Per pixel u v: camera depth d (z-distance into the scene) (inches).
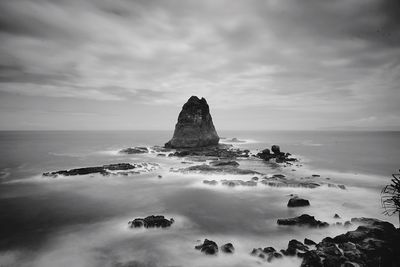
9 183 1077.1
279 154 1879.9
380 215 683.4
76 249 506.9
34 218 684.7
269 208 749.9
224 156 1862.7
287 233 570.3
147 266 438.9
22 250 505.0
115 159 1852.9
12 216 698.8
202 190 957.2
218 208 755.4
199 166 1338.6
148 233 577.3
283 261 436.1
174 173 1238.9
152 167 1402.6
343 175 1262.3
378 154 2191.2
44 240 549.0
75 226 626.8
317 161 1758.1
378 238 469.7
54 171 1355.8
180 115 2559.1
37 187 1012.5
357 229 514.6
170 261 453.7
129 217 688.4
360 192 918.4
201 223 639.1
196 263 445.1
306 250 457.4
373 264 400.2
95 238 555.2
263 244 518.9
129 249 503.2
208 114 2694.4
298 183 981.2
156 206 780.0
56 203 814.5
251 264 437.4
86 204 802.8
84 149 2635.3
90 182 1087.0
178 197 870.4
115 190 965.8
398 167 1510.8
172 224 628.4
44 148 2760.8
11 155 2105.1
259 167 1472.7
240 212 718.5
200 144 2449.6
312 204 780.6
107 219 674.2
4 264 454.0
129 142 3858.3
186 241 534.9
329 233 560.4
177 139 2438.5
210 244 489.7
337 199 830.5
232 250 478.3
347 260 408.2
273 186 976.9
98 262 455.5
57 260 465.7
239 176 1142.3
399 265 405.1
